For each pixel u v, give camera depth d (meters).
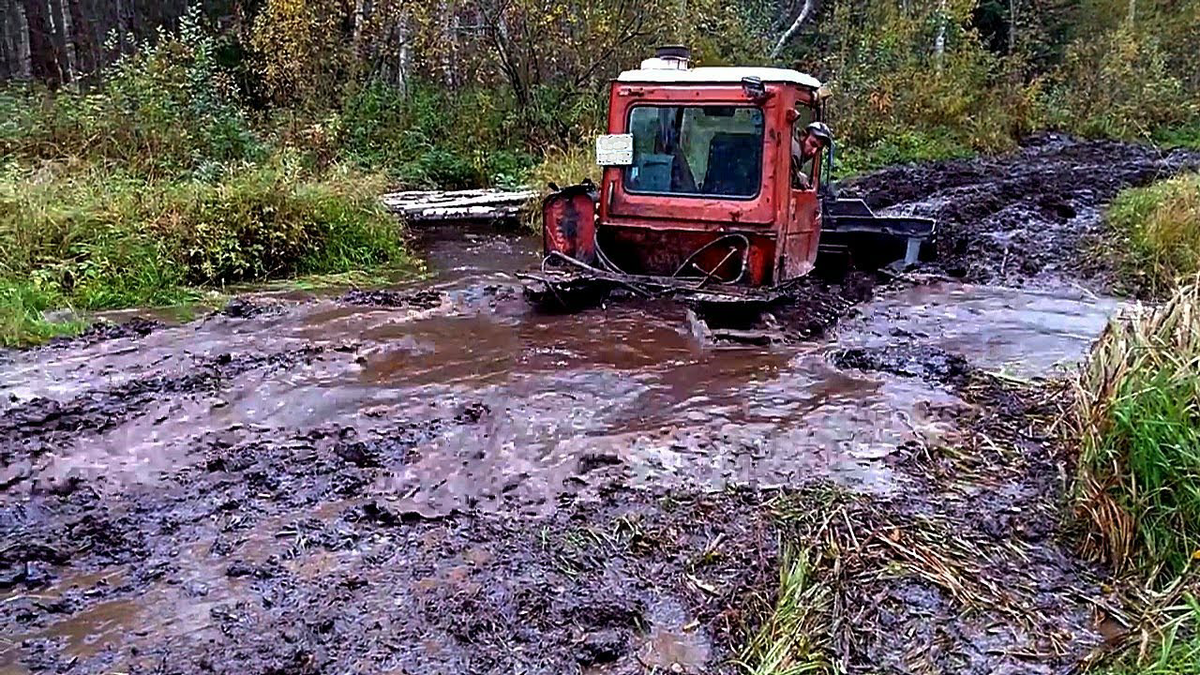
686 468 4.14
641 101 6.62
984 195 12.78
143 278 7.67
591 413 4.79
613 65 16.72
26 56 18.67
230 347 6.05
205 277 8.22
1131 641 2.90
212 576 3.22
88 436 4.48
